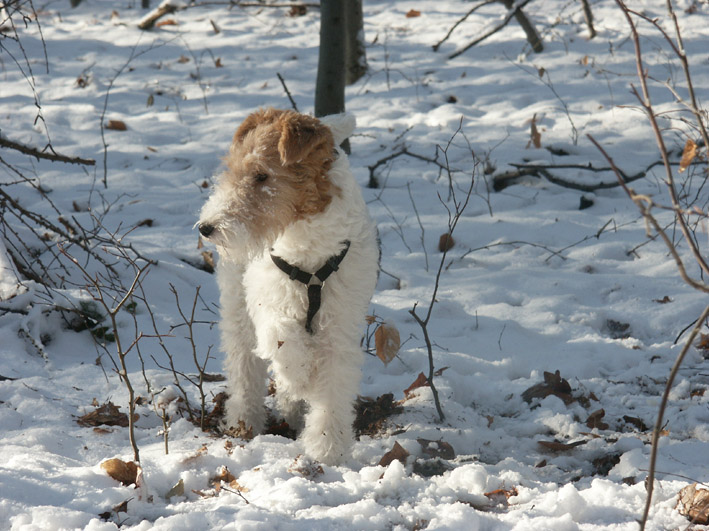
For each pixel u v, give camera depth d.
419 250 8.84
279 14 20.48
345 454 4.96
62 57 16.05
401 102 13.73
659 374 6.32
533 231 9.11
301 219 4.56
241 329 5.30
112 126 12.11
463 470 4.59
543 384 6.13
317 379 4.89
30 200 9.30
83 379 5.94
